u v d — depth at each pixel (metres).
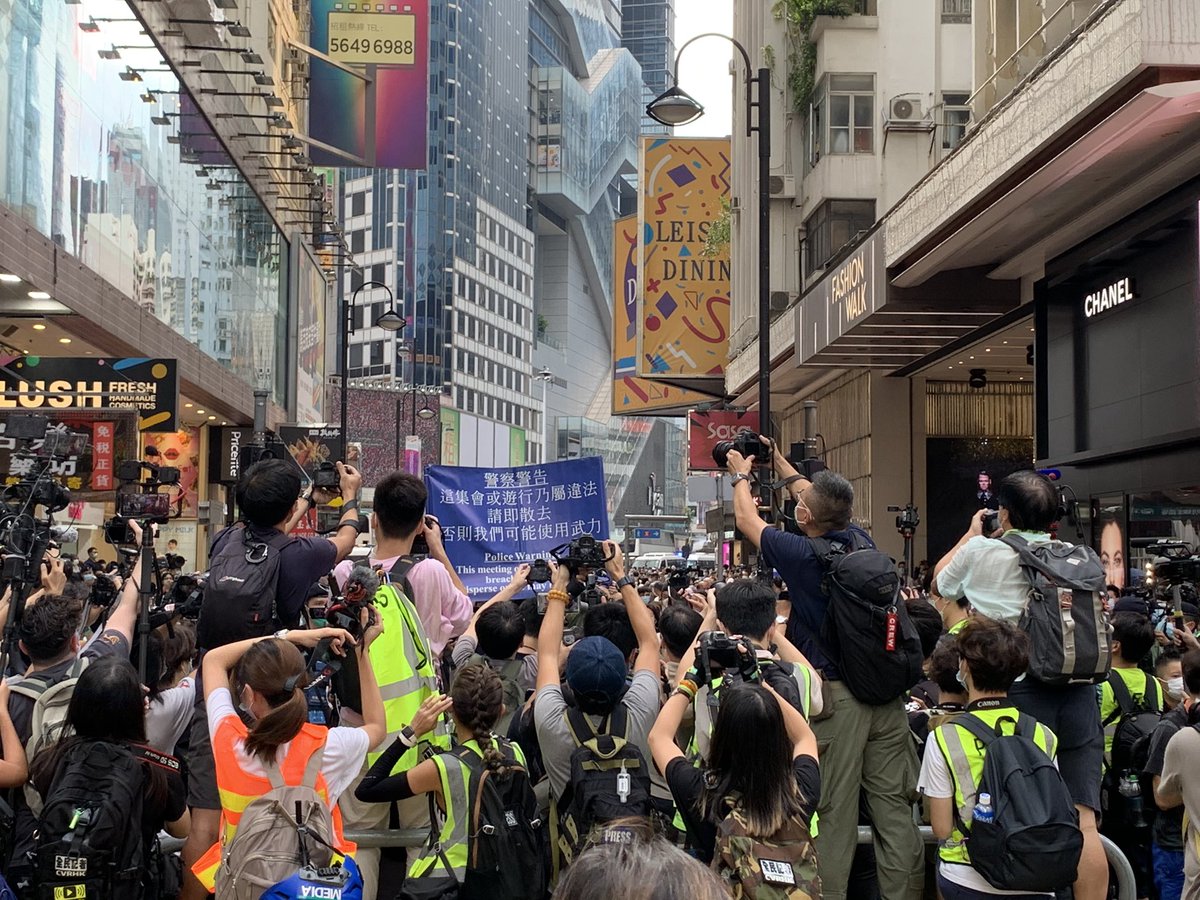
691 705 6.03
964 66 35.31
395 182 109.88
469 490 9.22
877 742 5.52
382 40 39.28
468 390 114.19
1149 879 6.87
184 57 26.66
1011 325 25.92
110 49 21.97
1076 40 15.21
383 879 6.10
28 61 17.80
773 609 5.15
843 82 35.69
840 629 5.38
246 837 4.21
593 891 2.01
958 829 4.91
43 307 19.61
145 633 5.72
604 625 6.98
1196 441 17.05
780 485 6.09
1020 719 4.99
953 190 19.77
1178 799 6.09
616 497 147.12
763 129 14.73
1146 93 13.73
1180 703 6.76
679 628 6.69
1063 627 5.52
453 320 111.19
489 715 5.20
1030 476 5.97
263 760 4.36
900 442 34.22
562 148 142.38
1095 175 16.94
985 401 34.56
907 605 7.05
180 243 27.36
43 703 5.29
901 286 23.52
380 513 6.23
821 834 5.35
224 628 5.11
